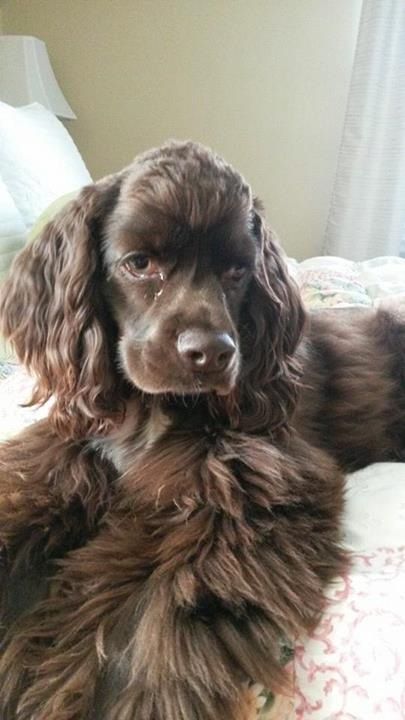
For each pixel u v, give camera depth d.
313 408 0.99
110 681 0.57
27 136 1.75
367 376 1.10
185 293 0.75
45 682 0.58
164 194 0.74
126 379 0.82
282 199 2.77
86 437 0.84
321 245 2.79
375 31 2.22
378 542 0.72
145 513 0.73
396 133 2.29
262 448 0.77
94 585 0.65
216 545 0.65
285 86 2.62
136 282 0.78
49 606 0.66
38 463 0.83
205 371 0.70
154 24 2.70
